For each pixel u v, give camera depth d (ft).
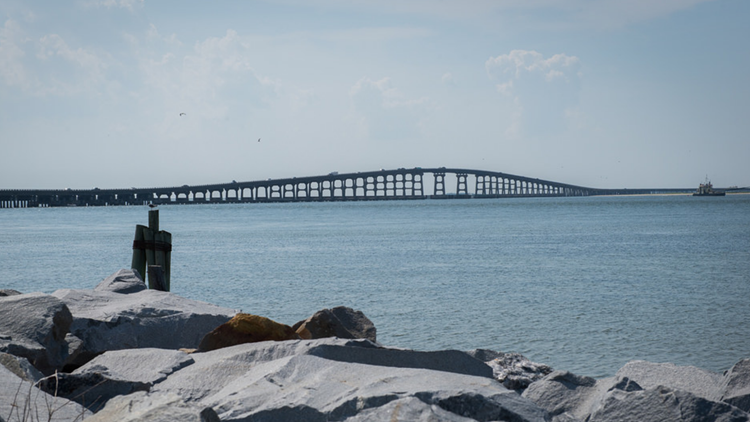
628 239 239.91
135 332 38.81
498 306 94.38
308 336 41.09
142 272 73.61
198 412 15.70
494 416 18.28
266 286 119.55
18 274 147.95
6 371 22.43
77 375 23.20
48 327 31.55
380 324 81.87
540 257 172.24
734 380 25.71
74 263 174.50
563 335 74.84
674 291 107.76
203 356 28.86
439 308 92.99
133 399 17.33
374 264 157.58
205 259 178.50
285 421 18.42
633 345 69.87
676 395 21.27
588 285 116.26
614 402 22.36
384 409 16.85
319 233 311.68
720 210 615.16
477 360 28.81
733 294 103.71
